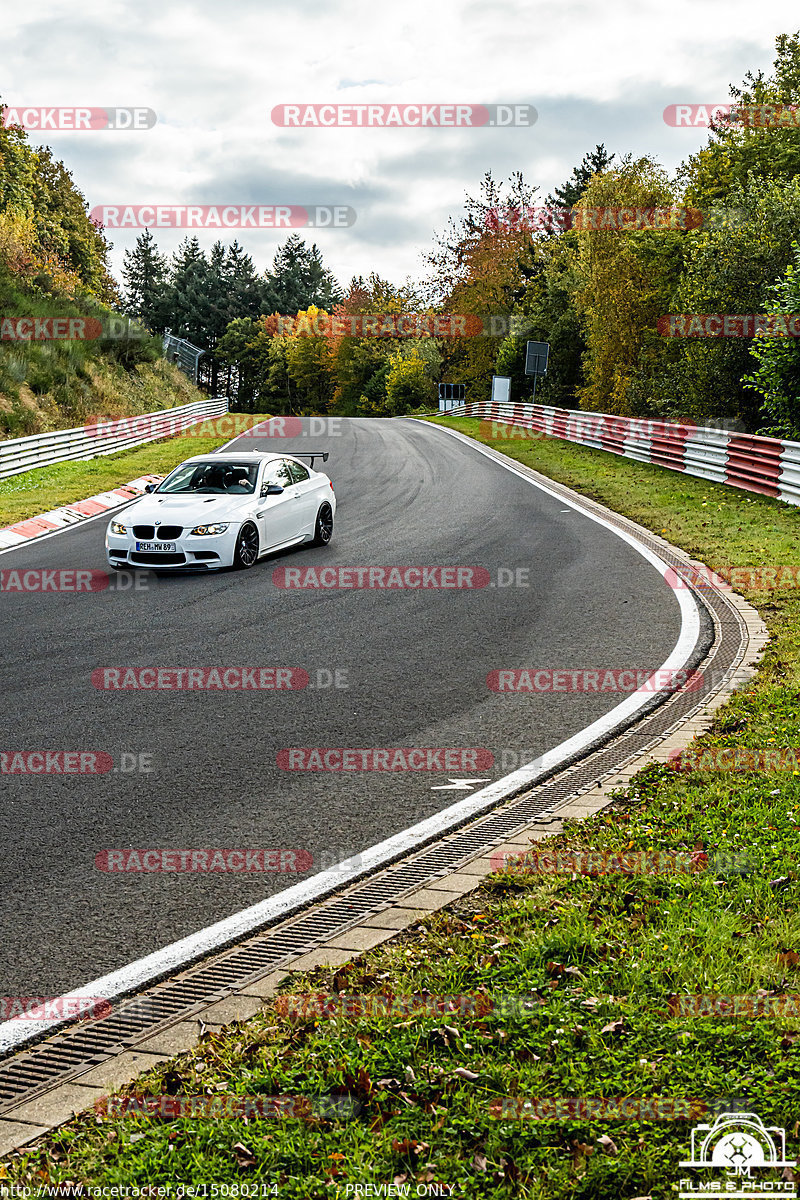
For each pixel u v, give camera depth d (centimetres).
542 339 5291
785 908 404
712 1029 319
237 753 657
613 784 577
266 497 1423
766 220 2594
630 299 4009
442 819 545
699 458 2061
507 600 1120
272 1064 319
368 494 2177
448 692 786
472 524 1709
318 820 548
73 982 391
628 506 1794
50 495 2080
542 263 6688
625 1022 327
